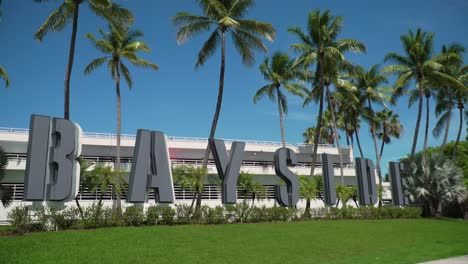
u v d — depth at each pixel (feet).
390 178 130.21
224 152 91.04
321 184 125.39
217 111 91.81
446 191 126.41
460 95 146.72
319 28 113.70
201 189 86.79
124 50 107.96
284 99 138.92
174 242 61.41
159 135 81.51
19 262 45.83
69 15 81.41
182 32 91.81
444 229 99.25
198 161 139.13
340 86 138.21
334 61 119.14
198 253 55.62
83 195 106.42
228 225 81.82
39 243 54.60
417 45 126.82
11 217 63.82
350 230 85.76
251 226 82.02
